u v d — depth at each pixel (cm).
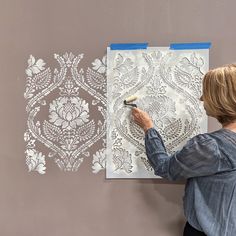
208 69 149
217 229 114
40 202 157
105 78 152
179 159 120
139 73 151
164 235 154
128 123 151
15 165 157
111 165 153
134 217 155
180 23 151
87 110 153
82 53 153
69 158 155
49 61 154
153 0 151
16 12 156
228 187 113
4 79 157
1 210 159
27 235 158
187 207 126
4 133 157
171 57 150
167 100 150
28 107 155
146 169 152
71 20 154
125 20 152
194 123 149
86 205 156
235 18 149
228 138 114
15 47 156
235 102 116
